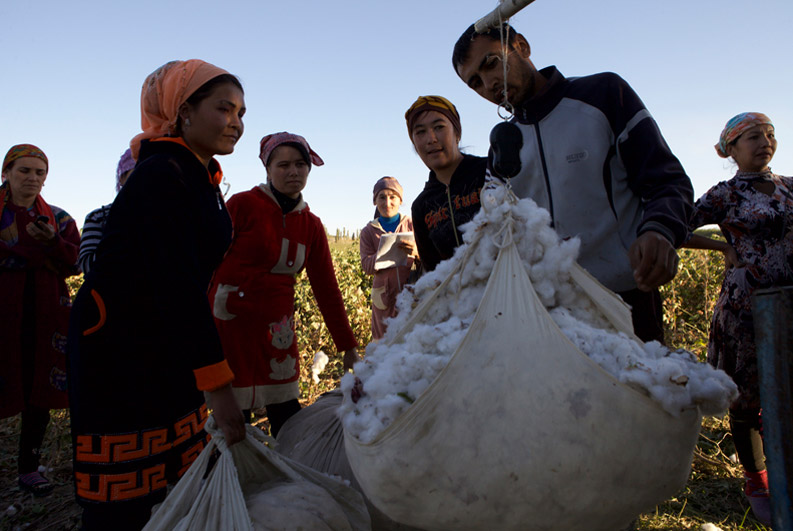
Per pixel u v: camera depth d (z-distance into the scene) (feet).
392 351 4.59
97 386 5.28
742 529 8.35
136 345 5.37
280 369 9.05
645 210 5.20
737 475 10.16
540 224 4.58
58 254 10.98
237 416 5.24
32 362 10.70
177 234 5.31
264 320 8.86
